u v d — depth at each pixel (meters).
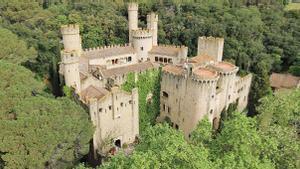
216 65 82.75
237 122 43.09
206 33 121.31
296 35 125.25
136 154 36.88
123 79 79.88
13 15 121.00
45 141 49.25
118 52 90.38
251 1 149.50
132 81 81.06
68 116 55.53
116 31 126.44
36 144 48.59
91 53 86.50
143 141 45.47
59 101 57.56
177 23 128.62
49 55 99.56
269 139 42.69
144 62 88.94
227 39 119.25
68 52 69.44
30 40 105.25
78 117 57.88
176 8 139.75
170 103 82.25
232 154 38.47
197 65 77.88
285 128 48.84
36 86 61.78
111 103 68.62
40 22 122.75
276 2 148.50
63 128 52.62
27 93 55.16
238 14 134.25
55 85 89.50
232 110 84.00
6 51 81.00
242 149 39.88
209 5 139.62
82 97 69.00
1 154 48.97
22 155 47.66
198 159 36.31
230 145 42.22
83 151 58.97
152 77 83.56
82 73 79.44
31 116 50.19
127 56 91.69
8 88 54.12
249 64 110.88
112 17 130.50
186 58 88.44
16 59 84.94
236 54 116.06
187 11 138.50
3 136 47.59
